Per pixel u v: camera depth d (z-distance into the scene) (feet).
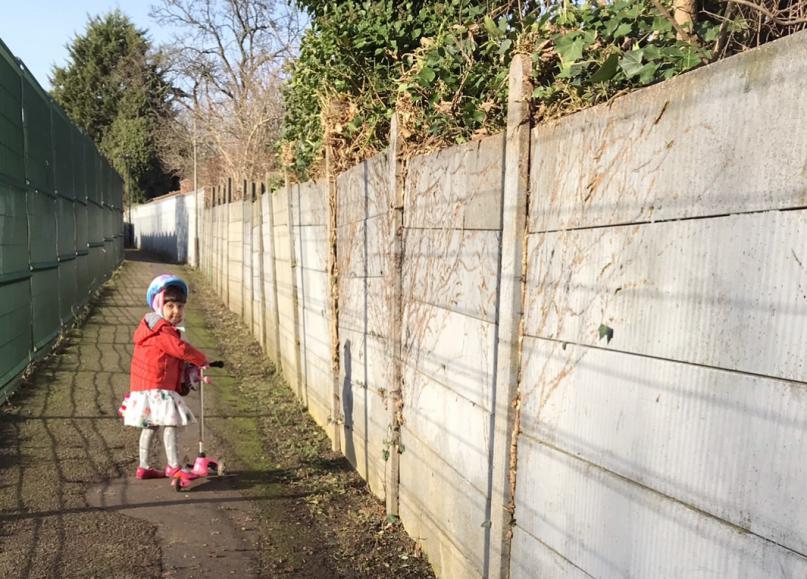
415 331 13.37
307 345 23.47
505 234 9.46
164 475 17.04
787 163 5.17
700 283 5.99
